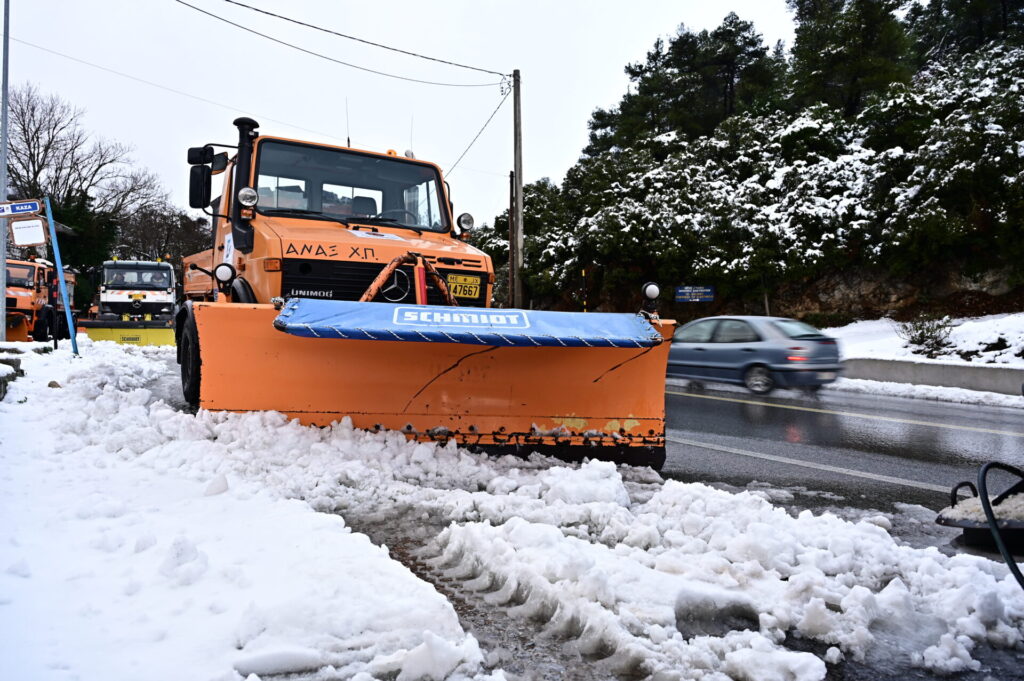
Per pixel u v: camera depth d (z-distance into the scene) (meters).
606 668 2.41
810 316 26.08
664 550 3.46
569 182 37.22
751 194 28.69
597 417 5.45
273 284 6.00
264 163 7.03
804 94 34.59
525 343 4.64
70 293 22.92
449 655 2.28
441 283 6.02
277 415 4.98
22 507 3.67
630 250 29.28
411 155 7.96
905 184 24.95
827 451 7.00
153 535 3.22
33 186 46.53
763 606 2.85
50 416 6.38
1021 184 21.75
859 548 3.48
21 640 2.28
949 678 2.43
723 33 39.03
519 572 3.01
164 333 19.36
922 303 23.92
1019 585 3.01
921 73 37.28
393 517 4.02
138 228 61.56
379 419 5.19
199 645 2.32
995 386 13.62
